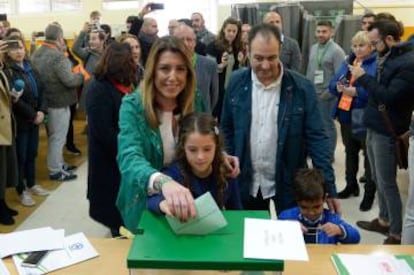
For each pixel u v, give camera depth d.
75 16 7.28
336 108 3.49
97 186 2.58
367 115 2.69
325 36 3.97
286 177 1.90
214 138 1.38
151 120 1.43
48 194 3.84
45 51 3.87
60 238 1.52
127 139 1.42
